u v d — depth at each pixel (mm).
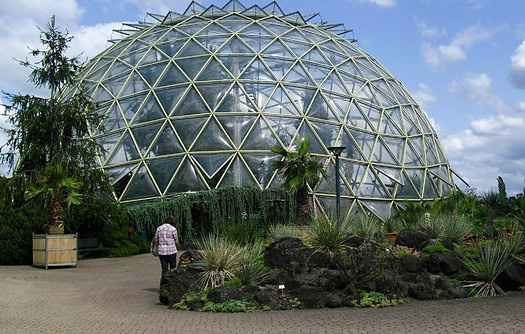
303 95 33844
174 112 32250
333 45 39969
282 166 25438
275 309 10820
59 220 20797
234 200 28703
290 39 37688
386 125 36406
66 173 20875
